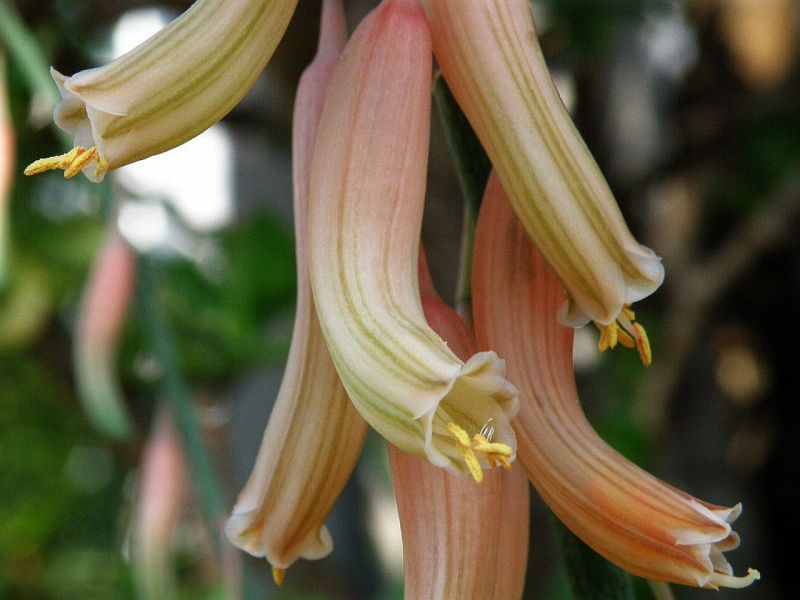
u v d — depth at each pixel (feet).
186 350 1.45
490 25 0.53
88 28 1.29
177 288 1.46
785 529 1.63
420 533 0.53
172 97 0.50
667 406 1.53
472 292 0.56
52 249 1.47
